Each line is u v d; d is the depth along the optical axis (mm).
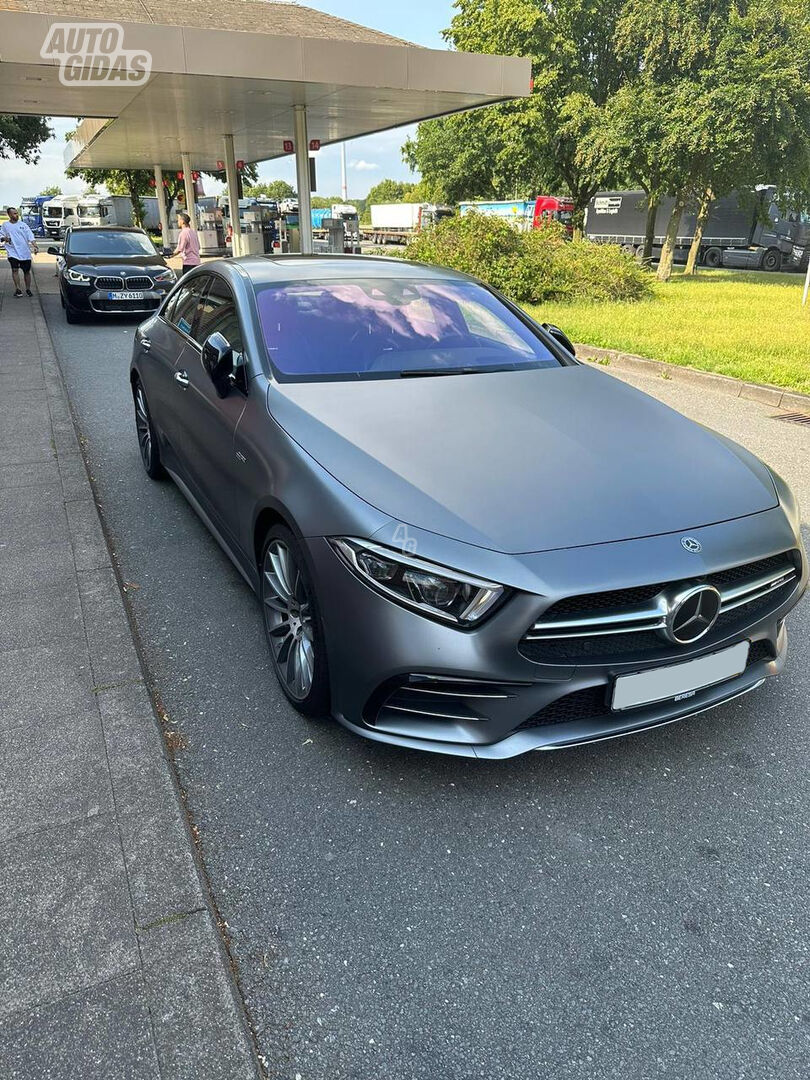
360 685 2379
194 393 3791
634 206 37406
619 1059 1733
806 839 2377
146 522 4645
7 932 1927
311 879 2195
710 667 2457
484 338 3791
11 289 16766
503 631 2188
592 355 10328
